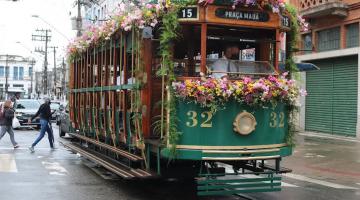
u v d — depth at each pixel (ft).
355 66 69.92
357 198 30.58
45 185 33.04
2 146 59.16
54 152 53.36
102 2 130.52
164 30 25.46
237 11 25.93
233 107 25.36
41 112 54.54
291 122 27.71
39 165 42.83
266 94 25.38
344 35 71.46
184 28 26.22
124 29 29.63
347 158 49.93
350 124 70.90
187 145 25.18
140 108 27.68
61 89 195.31
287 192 32.19
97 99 39.22
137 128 28.30
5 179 35.24
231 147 25.35
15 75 368.27
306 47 79.30
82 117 46.29
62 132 70.69
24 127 95.50
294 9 28.68
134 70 28.43
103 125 37.65
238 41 27.04
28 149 56.13
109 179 35.91
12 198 28.58
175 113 25.18
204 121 25.12
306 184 35.63
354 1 69.05
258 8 26.32
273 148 26.55
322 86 77.41
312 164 45.88
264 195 30.94
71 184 33.63
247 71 26.58
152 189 32.22
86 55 43.62
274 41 27.14
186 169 27.73
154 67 27.50
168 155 25.04
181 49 26.68
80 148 44.80
